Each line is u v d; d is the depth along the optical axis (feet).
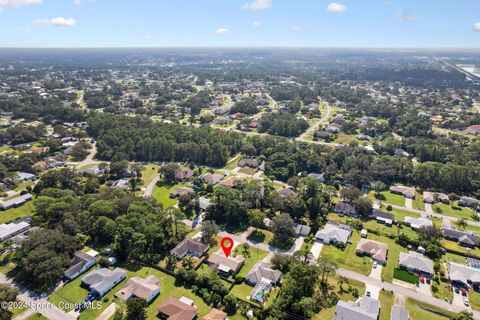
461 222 456.04
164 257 375.45
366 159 631.15
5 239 404.36
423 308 306.55
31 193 530.68
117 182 576.61
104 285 317.42
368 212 475.31
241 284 334.24
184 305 292.20
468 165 609.83
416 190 573.33
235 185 547.08
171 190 559.79
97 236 394.73
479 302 315.58
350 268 361.10
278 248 398.42
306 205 461.37
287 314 289.33
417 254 381.40
